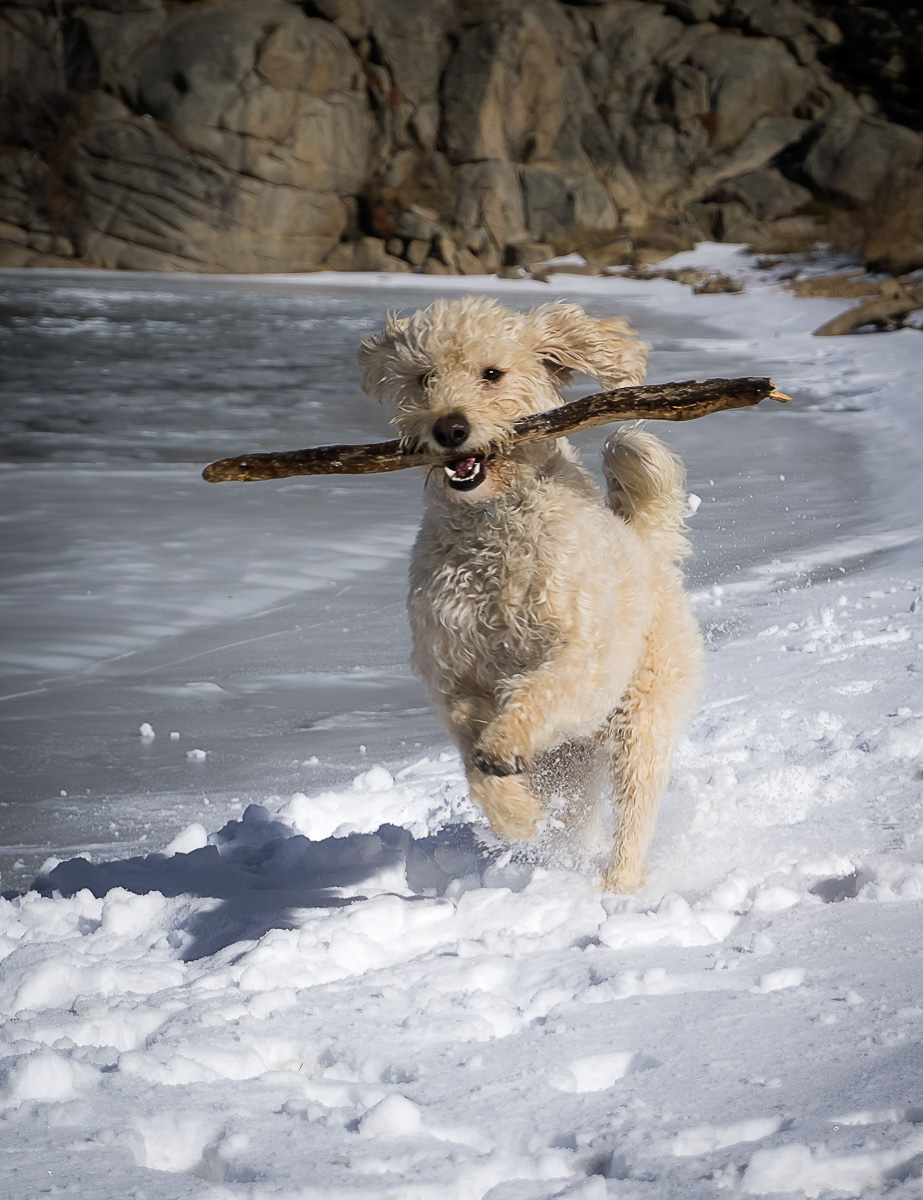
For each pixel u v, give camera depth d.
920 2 55.53
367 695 9.40
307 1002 4.00
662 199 55.59
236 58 50.91
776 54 56.62
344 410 22.12
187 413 21.48
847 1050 3.28
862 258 46.84
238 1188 2.73
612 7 57.31
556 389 5.80
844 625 9.54
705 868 5.41
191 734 8.60
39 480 16.08
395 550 13.21
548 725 5.03
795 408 22.42
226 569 12.41
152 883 5.94
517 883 5.54
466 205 53.66
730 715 7.75
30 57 50.78
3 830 6.98
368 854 6.05
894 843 5.21
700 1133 2.88
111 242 50.94
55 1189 2.77
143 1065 3.43
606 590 5.23
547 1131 3.00
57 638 10.44
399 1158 2.87
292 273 52.34
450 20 54.59
